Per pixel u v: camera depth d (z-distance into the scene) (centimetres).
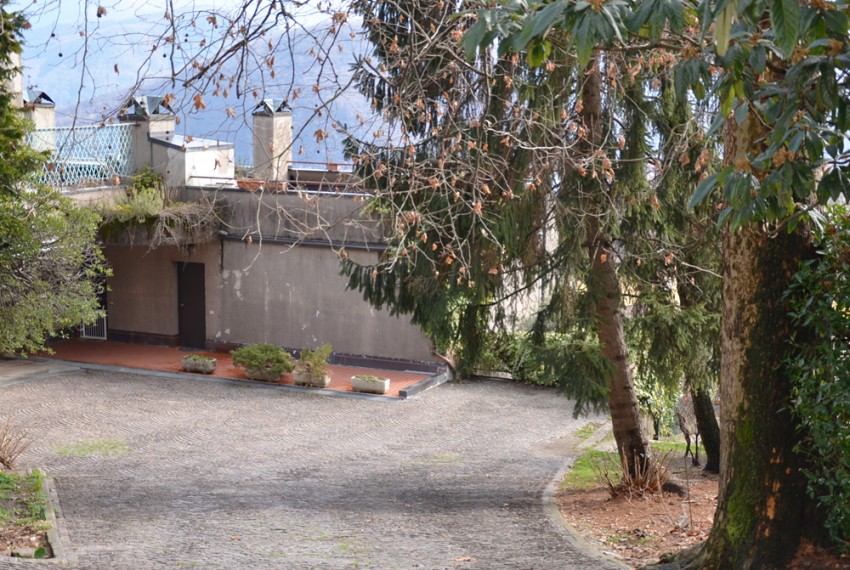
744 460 708
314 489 1422
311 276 2552
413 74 966
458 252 1322
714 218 1292
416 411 2131
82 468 1567
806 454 697
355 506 1288
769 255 687
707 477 1535
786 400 696
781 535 694
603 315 1331
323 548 1007
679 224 1329
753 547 699
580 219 1237
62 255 1655
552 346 1293
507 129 1220
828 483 666
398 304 1424
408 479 1516
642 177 1254
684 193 1306
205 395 2241
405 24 1116
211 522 1163
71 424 1920
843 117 461
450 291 1330
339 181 1044
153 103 2559
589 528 1109
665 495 1315
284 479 1509
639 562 898
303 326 2583
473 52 460
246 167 2661
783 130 487
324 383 2328
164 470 1566
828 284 662
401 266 1384
